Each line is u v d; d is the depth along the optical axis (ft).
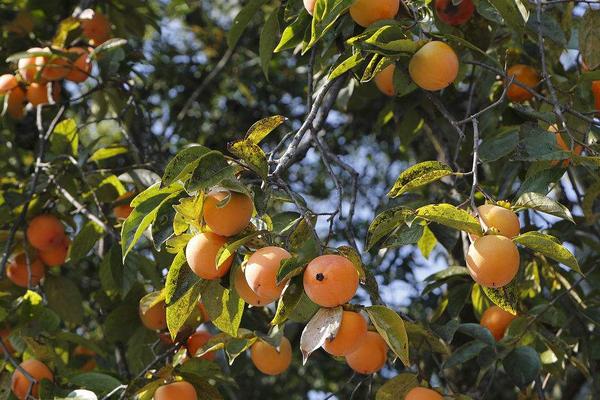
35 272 14.49
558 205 8.98
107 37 16.52
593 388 13.58
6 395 13.15
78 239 14.43
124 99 17.25
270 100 23.61
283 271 8.14
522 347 11.69
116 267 14.10
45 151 16.53
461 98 16.58
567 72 14.37
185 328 11.91
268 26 12.71
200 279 8.90
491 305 13.51
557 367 12.76
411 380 10.51
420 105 14.94
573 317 13.70
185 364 11.34
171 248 8.87
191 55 24.20
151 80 23.39
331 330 8.20
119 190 14.58
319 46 13.80
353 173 12.16
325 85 10.82
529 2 11.74
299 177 24.26
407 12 11.22
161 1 25.11
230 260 8.66
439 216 8.66
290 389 22.36
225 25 25.13
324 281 8.18
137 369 13.92
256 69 23.02
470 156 14.73
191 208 8.39
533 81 13.25
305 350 8.21
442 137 14.98
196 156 8.56
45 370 12.65
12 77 15.05
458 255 15.96
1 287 14.46
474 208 8.95
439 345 11.09
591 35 11.75
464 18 11.74
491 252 8.52
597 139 11.70
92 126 26.12
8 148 18.22
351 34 11.56
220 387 16.93
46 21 18.67
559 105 10.43
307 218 8.80
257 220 9.03
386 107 15.64
